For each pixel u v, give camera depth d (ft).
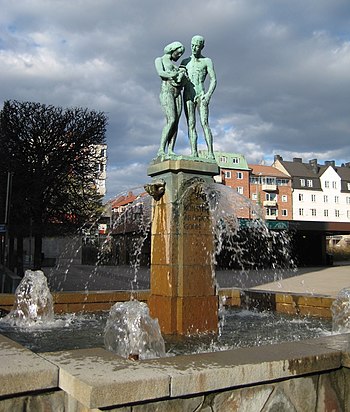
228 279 83.10
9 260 81.51
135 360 10.14
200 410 9.47
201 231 24.40
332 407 11.16
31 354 10.47
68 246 142.31
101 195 92.07
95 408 8.40
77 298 30.68
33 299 27.32
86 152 86.48
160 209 24.94
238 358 10.45
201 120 26.35
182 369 9.50
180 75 25.73
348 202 296.92
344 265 135.54
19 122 81.51
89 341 21.34
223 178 256.32
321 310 29.66
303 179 286.66
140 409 8.87
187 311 23.31
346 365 11.21
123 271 108.47
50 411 9.45
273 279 83.56
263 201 269.85
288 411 10.52
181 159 24.52
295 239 134.21
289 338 22.27
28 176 80.33
